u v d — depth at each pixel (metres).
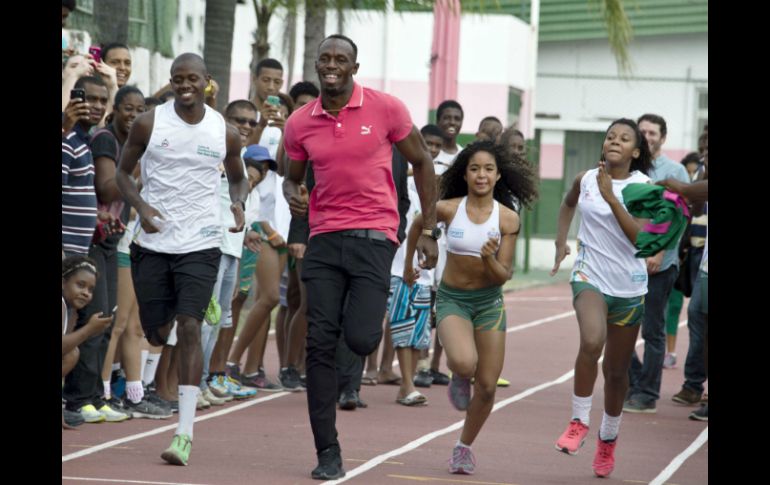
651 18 68.69
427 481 15.72
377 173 15.62
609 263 16.64
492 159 16.12
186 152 16.70
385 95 15.69
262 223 23.02
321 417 15.51
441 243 25.27
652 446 19.44
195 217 16.78
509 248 16.20
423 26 61.03
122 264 19.73
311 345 15.52
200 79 16.73
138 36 33.62
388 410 22.02
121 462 16.11
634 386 23.25
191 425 16.27
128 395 19.89
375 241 15.60
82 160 17.86
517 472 16.69
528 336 36.72
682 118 69.69
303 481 15.38
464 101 61.59
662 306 23.03
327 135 15.58
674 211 15.70
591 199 16.78
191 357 16.36
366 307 15.50
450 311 16.02
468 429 16.23
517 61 63.25
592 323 16.14
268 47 40.59
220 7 33.50
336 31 59.69
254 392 22.77
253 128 22.62
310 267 15.63
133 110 19.09
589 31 68.88
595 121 69.94
